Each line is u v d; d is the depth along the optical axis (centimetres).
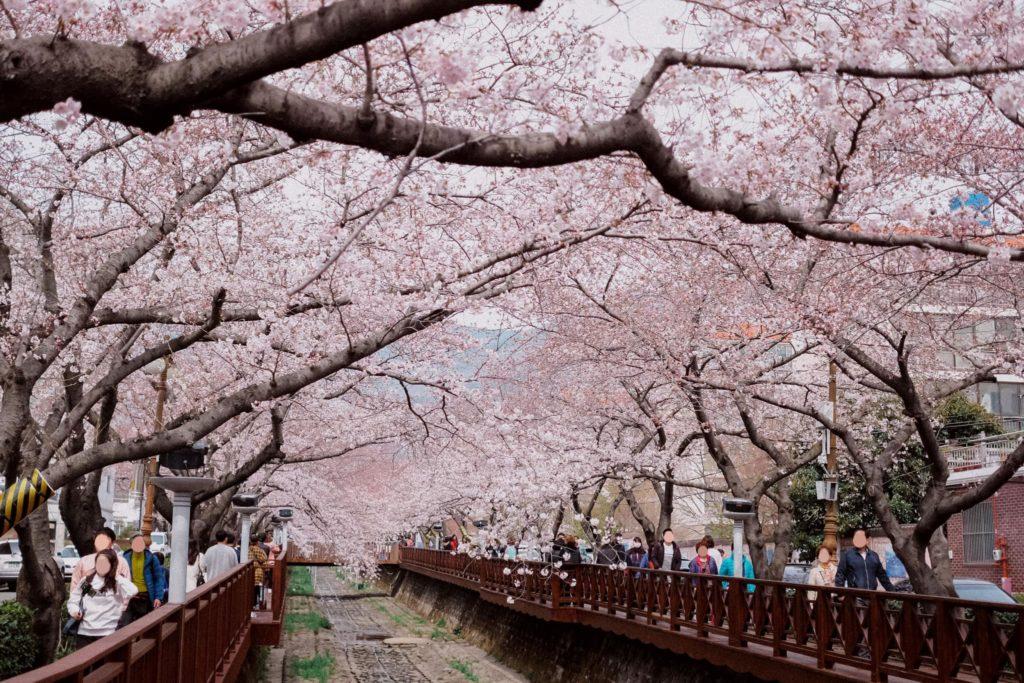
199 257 1062
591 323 1622
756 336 1357
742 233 1126
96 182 1059
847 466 2123
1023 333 1262
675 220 1059
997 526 2580
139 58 357
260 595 2078
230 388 1520
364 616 3750
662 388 1925
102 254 1188
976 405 2706
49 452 978
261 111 402
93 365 1211
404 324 864
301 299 934
